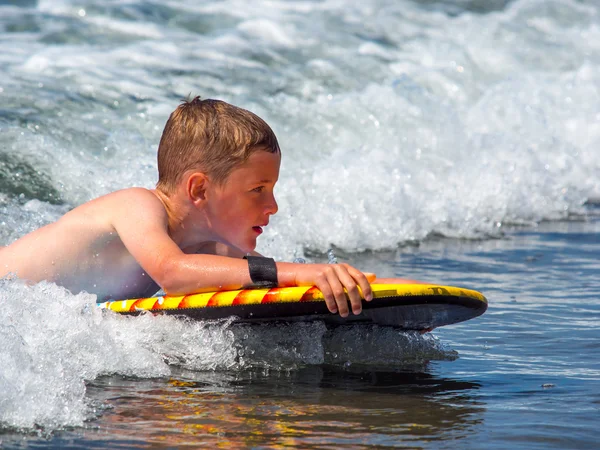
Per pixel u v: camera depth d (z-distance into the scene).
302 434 7.00
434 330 10.95
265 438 6.88
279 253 15.86
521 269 15.27
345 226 17.22
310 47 27.03
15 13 24.72
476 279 14.34
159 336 9.26
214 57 24.50
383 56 27.81
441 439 7.00
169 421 7.25
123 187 16.45
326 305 8.49
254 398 8.03
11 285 9.16
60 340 8.57
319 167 18.69
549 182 22.02
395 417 7.55
